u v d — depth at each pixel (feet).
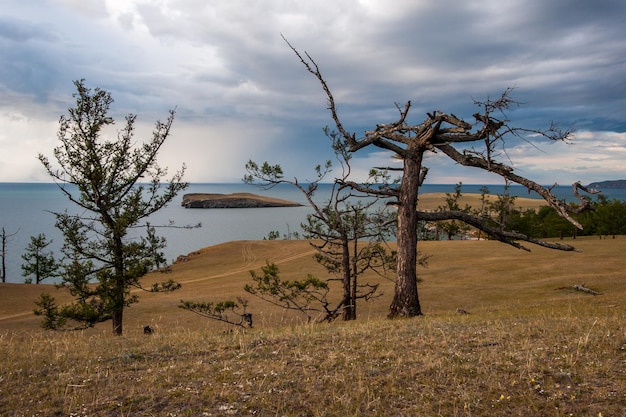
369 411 17.65
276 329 40.52
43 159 71.77
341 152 74.95
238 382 21.12
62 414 17.67
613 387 19.24
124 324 115.44
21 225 655.35
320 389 19.95
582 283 133.28
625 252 191.11
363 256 77.41
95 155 72.90
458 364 23.27
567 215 52.90
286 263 248.11
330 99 66.08
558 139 51.67
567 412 17.16
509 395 18.86
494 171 59.82
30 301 170.91
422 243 263.29
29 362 25.50
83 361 25.86
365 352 26.63
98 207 74.49
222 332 39.01
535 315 46.24
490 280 158.61
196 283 208.54
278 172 75.36
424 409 17.61
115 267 72.90
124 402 18.71
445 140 62.85
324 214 78.02
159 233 634.43
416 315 60.90
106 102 75.61
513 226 275.80
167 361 25.95
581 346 26.00
